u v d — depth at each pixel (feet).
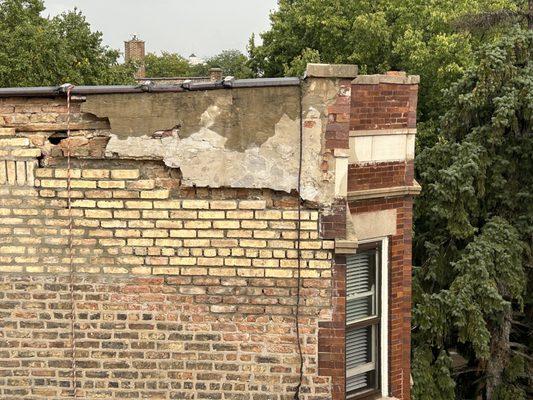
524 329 64.34
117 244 23.17
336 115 22.35
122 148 22.63
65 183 23.06
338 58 110.42
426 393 54.34
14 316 23.40
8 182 23.06
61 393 23.61
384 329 31.63
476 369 61.67
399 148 31.86
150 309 23.27
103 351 23.45
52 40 110.63
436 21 99.30
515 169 57.06
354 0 111.14
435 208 55.62
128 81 134.10
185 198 23.02
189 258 23.11
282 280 23.02
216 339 23.27
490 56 55.31
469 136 56.95
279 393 23.32
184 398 23.52
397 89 31.17
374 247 31.60
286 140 22.47
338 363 23.12
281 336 23.17
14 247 23.25
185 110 22.44
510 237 54.54
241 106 22.35
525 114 53.88
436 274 58.54
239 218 22.93
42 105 22.77
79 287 23.30
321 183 22.62
